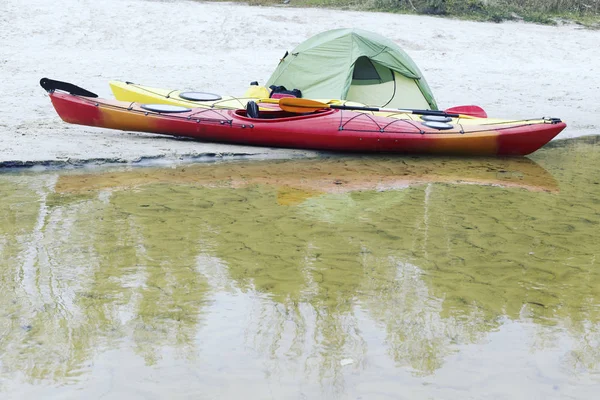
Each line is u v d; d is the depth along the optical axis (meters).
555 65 14.87
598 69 14.64
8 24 14.06
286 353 3.28
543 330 3.63
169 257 4.50
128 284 4.02
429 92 9.52
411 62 9.57
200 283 4.07
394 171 7.35
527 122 8.16
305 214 5.64
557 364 3.28
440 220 5.61
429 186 6.77
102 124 7.84
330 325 3.59
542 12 19.47
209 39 14.56
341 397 2.93
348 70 9.13
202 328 3.50
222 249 4.69
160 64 12.67
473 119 8.39
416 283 4.21
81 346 3.25
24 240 4.73
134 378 3.00
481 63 14.62
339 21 16.62
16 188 6.07
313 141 7.87
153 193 6.08
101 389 2.91
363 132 7.83
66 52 13.04
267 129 7.82
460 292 4.10
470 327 3.64
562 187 6.89
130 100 8.59
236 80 11.73
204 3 17.47
